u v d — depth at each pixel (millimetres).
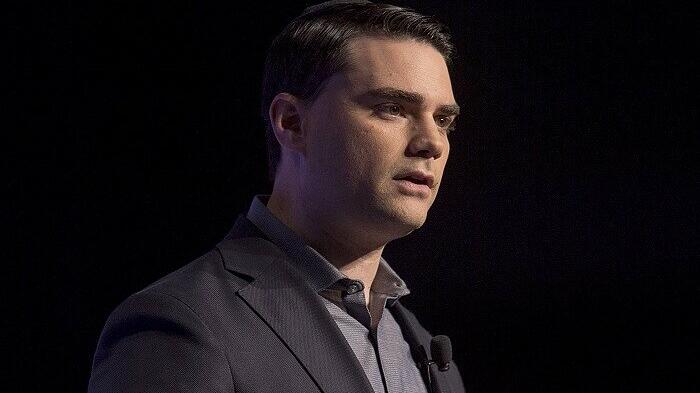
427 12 10703
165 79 9820
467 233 10820
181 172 9836
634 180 10516
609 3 10672
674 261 10312
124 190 9594
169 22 9844
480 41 10844
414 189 4734
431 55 4926
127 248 9539
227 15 10008
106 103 9562
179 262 9719
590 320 10477
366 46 4855
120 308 4352
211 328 4246
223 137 9984
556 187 10695
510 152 10805
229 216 9930
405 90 4723
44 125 9289
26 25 9203
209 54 9961
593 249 10562
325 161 4793
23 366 8984
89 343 9234
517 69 10805
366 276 5145
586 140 10664
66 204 9320
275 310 4527
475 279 10781
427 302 10812
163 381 3936
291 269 4805
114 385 3965
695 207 10273
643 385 10258
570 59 10742
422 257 10883
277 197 5191
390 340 5312
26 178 9164
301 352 4395
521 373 10547
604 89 10648
